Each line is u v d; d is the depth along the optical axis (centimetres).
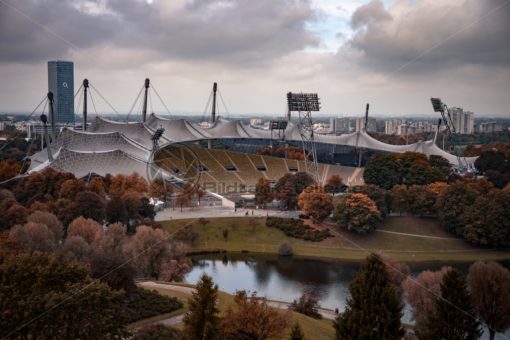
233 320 9062
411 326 13162
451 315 10025
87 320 8119
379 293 9388
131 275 11506
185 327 9050
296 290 17075
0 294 8056
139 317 10562
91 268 11344
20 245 13325
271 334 9062
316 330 11238
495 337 12925
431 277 13388
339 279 18438
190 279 17812
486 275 12631
